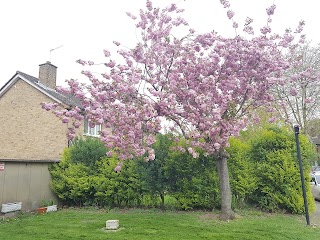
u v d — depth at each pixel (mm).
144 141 7316
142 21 8297
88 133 16156
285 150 9484
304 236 6383
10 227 7586
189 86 7770
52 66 19234
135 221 7934
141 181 10047
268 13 7945
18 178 9875
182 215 8789
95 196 10750
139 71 7633
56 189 11195
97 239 6219
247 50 7574
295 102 21000
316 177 14641
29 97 17312
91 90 6969
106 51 7691
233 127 7512
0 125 17656
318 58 20797
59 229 7207
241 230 6824
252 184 9320
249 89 7930
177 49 7988
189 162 9508
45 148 16438
